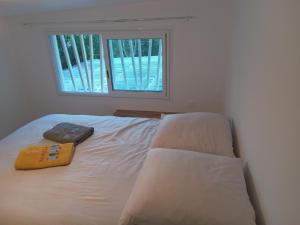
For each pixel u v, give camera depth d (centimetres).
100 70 325
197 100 307
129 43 301
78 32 304
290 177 76
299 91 71
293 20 78
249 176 135
